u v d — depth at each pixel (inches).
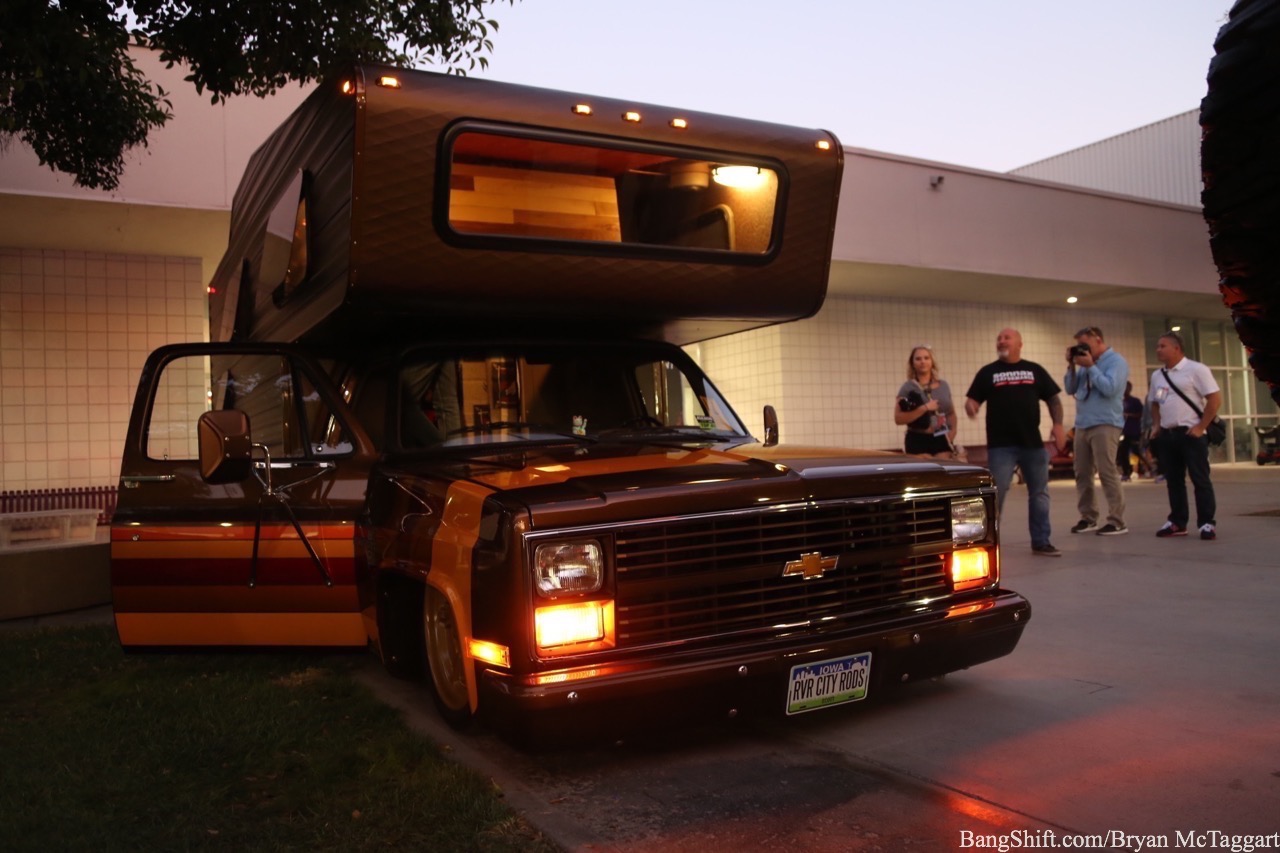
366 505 174.9
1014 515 461.1
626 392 199.6
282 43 251.4
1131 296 806.5
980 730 149.9
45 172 409.1
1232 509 431.8
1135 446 703.7
